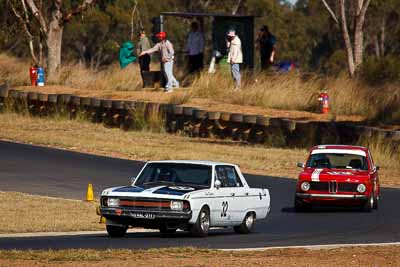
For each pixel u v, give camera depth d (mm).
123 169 94188
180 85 144375
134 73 150250
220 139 121750
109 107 131750
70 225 61812
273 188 87375
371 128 110000
